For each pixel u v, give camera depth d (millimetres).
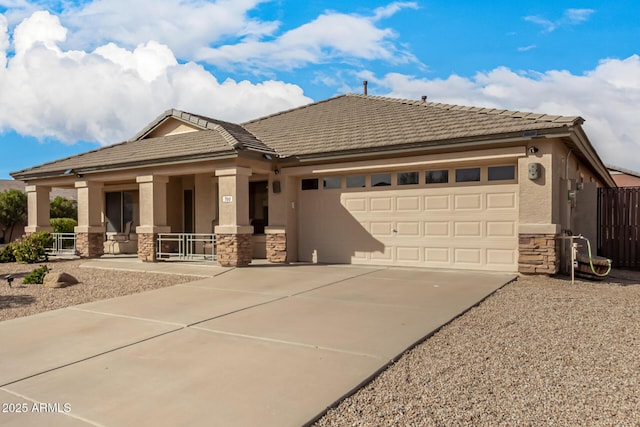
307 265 13227
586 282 10188
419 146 11508
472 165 11703
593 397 4082
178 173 14055
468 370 4742
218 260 12977
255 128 17062
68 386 4461
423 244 12359
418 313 7133
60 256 17250
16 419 3773
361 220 13297
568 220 12281
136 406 3984
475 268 11625
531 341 5703
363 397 4137
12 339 6109
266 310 7551
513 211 11180
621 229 14867
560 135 9945
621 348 5430
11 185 38156
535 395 4125
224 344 5711
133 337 6105
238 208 12852
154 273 12133
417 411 3828
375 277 10750
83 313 7598
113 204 19781
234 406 3939
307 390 4242
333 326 6461
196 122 15492
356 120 14969
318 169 13336
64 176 17328
